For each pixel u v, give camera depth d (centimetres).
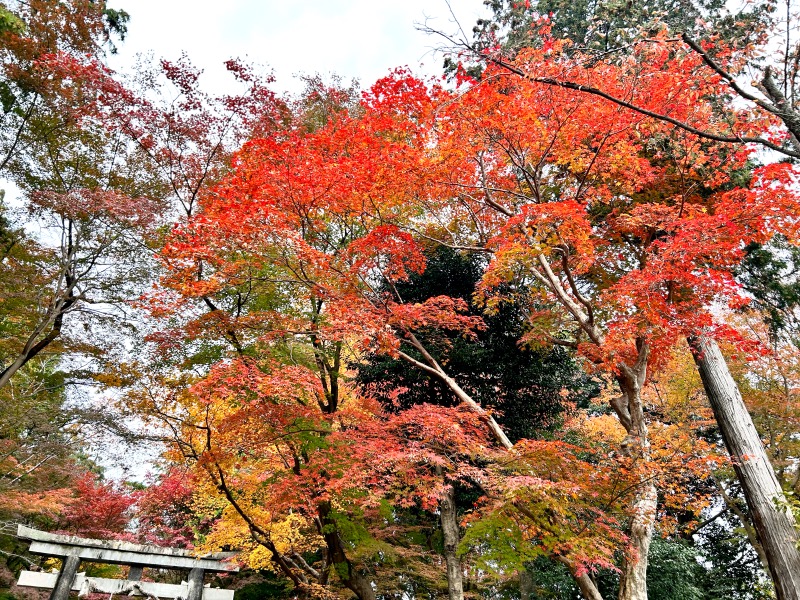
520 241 806
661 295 714
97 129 1026
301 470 802
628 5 568
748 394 1303
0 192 1198
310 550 1098
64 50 980
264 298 938
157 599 923
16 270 1009
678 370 1351
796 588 722
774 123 621
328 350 983
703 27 516
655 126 852
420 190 902
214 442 848
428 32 491
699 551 1328
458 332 1140
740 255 688
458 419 803
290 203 801
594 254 934
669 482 712
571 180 1039
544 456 650
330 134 934
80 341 1033
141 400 823
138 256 1020
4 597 1159
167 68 932
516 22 750
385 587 1244
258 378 728
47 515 1208
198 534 1425
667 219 812
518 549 656
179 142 958
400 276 901
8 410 989
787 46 488
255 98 1005
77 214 977
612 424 1370
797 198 623
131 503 1373
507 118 815
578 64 557
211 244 764
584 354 868
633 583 673
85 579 902
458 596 998
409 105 840
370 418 877
